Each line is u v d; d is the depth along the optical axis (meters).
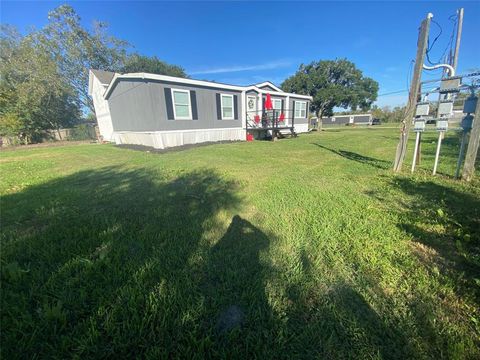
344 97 26.41
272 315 1.54
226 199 3.78
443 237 2.51
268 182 4.73
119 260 2.12
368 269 2.00
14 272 1.86
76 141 19.53
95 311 1.56
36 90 18.05
